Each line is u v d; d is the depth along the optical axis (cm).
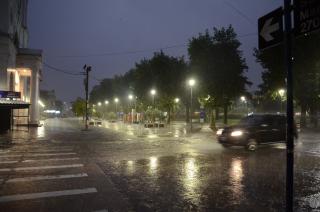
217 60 3950
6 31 3866
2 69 3762
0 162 1270
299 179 965
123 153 1559
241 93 4172
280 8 427
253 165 1219
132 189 842
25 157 1411
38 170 1101
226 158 1402
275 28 433
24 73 4981
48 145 1922
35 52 4644
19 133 3011
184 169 1130
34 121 4606
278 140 1728
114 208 681
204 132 3256
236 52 4031
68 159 1356
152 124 4459
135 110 6844
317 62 3412
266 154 1537
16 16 4588
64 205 699
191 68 4181
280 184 900
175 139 2373
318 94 3588
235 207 688
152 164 1234
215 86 3944
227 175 1026
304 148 1791
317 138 2453
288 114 414
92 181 933
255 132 1662
